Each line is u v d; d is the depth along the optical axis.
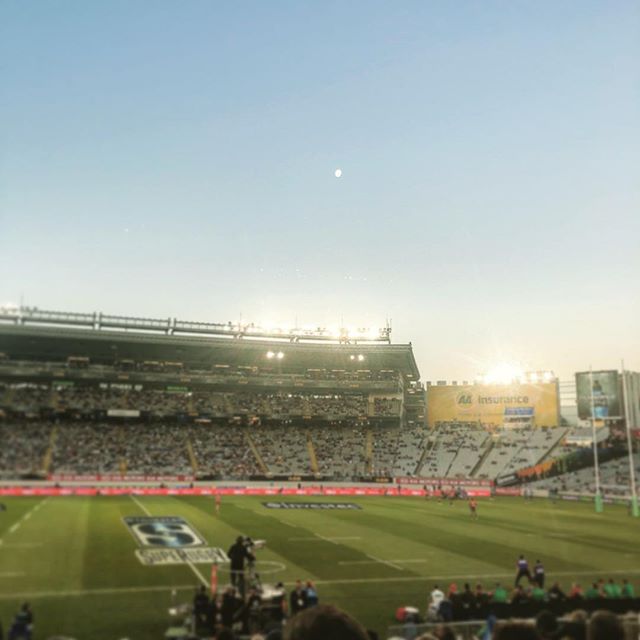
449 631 8.12
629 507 55.28
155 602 18.62
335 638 3.04
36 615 15.03
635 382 51.47
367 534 36.62
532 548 33.41
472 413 73.50
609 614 4.96
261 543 26.03
